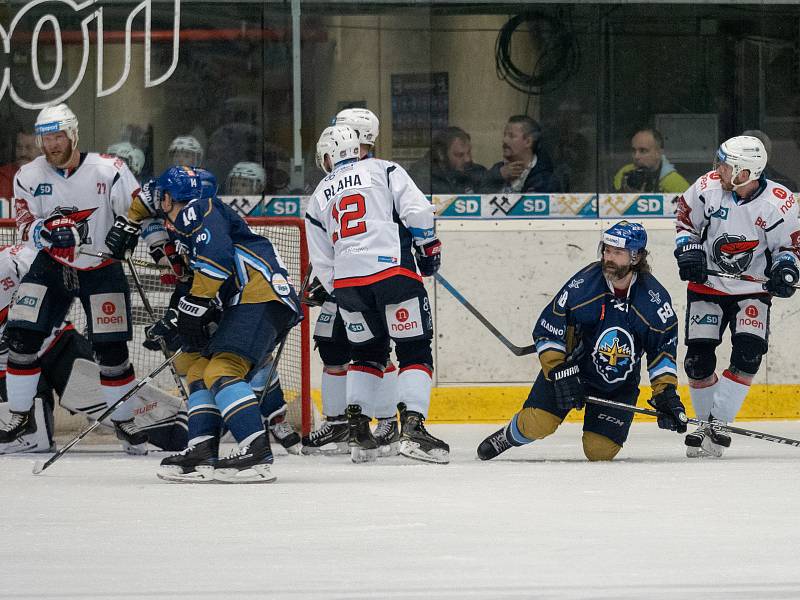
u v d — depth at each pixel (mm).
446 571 11664
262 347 17953
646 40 30359
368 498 16344
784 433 26859
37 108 29953
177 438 24219
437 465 20844
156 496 16750
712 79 30500
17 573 11719
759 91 30562
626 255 20641
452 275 29703
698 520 14422
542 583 11141
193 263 17594
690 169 30562
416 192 21172
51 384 24922
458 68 30156
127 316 23516
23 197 23344
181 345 18797
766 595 10656
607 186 30422
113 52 29984
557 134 30297
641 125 30438
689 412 29672
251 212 30188
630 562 12031
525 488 17281
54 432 26656
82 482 18594
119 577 11508
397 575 11508
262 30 30078
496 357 29641
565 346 21203
